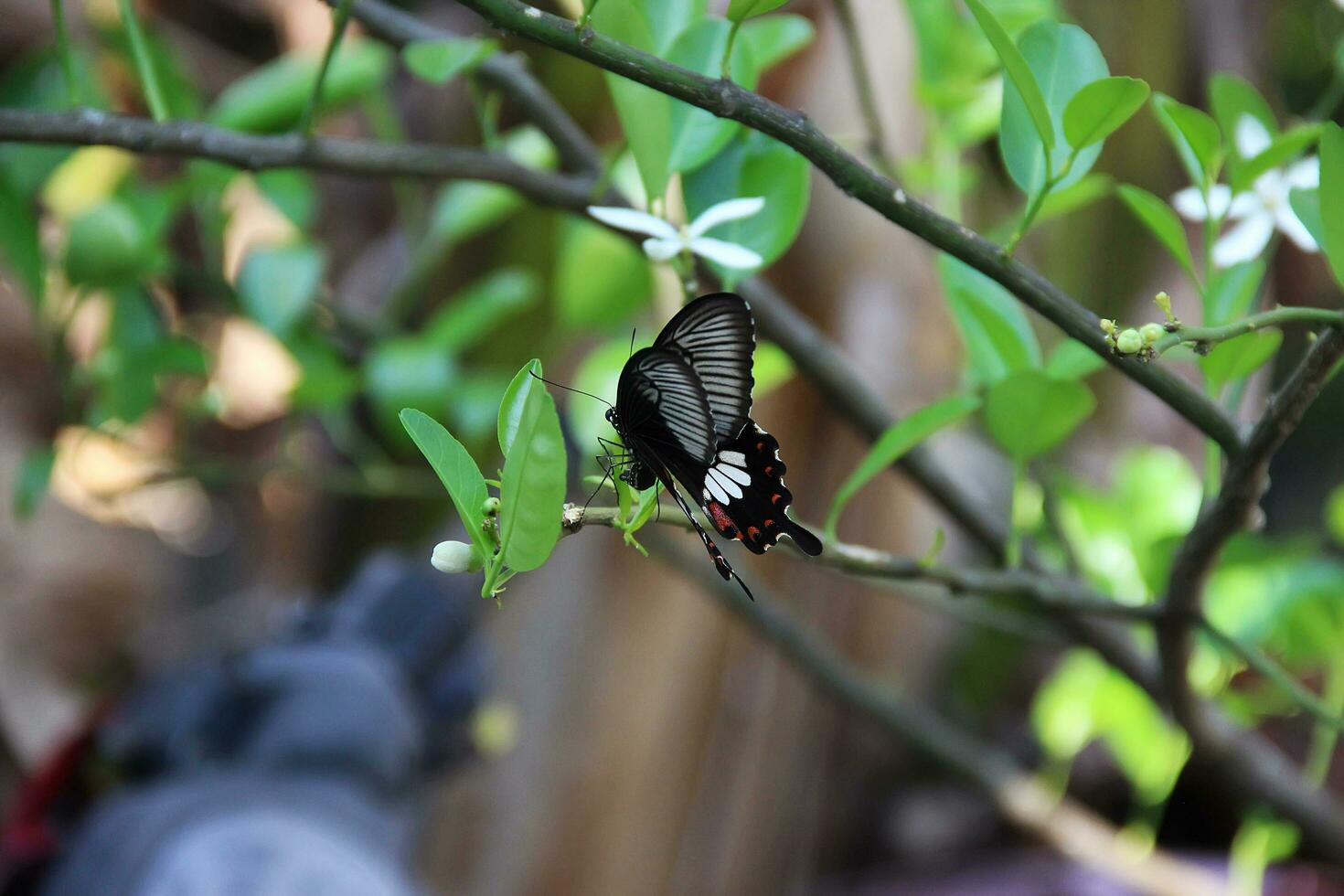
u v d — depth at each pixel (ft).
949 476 3.55
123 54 3.78
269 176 3.80
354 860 3.55
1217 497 2.93
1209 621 3.09
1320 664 3.92
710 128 3.01
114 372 3.66
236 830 3.52
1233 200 3.05
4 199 3.51
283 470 3.87
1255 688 4.88
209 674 4.08
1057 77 2.97
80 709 5.06
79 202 4.60
